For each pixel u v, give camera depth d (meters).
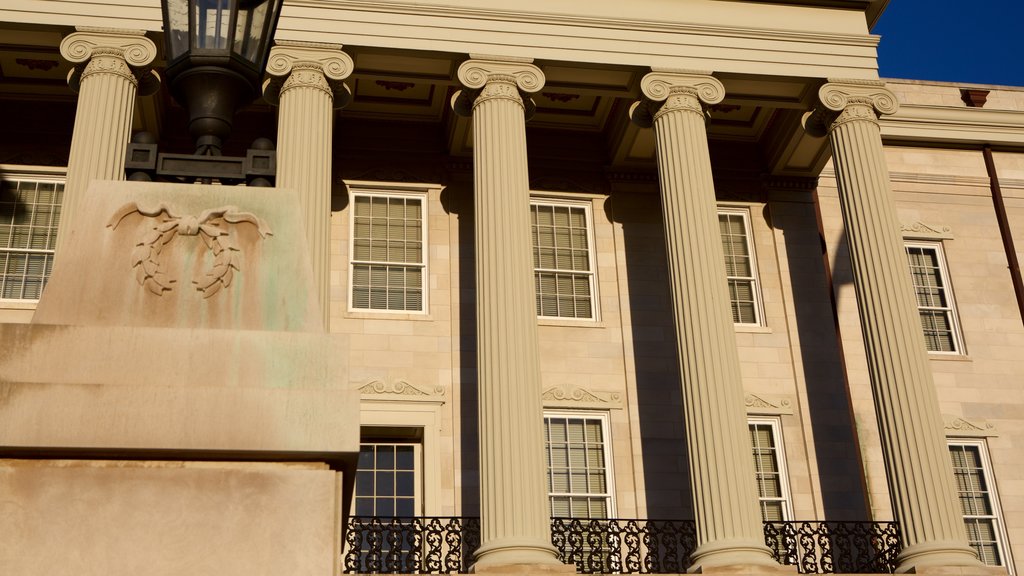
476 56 22.28
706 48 23.25
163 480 4.27
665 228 21.92
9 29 21.39
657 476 23.92
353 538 19.97
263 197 5.01
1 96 24.77
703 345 20.34
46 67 24.02
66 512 4.16
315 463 4.44
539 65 22.78
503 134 21.56
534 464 18.98
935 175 28.11
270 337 4.58
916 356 21.00
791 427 24.86
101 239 4.80
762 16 23.78
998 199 28.08
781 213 27.00
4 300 23.47
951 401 25.77
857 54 23.83
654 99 22.58
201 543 4.21
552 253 25.84
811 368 25.50
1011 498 25.02
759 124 26.97
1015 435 25.72
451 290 24.83
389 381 23.61
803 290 26.28
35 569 4.08
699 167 21.97
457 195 25.77
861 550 23.09
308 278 4.87
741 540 18.88
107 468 4.25
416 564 21.97
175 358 4.48
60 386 4.28
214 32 5.66
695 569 18.98
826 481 24.42
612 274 25.77
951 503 19.92
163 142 24.92
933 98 28.88
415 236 25.33
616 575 18.98
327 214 20.38
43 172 24.53
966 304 26.92
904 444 20.38
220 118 5.59
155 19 21.42
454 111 23.06
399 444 23.62
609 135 26.61
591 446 24.06
